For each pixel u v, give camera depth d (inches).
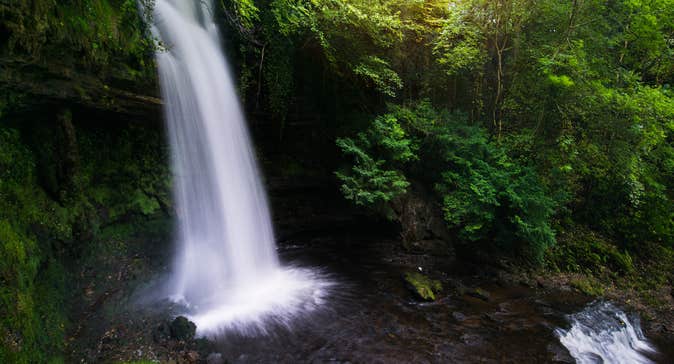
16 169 204.5
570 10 416.8
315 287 329.1
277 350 226.5
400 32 435.8
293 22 357.4
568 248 439.2
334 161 457.4
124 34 237.6
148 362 191.3
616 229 485.7
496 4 443.2
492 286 360.8
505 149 429.4
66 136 227.5
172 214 305.6
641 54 492.1
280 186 430.6
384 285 338.0
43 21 171.6
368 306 295.4
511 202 385.7
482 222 389.1
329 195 466.9
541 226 371.6
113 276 252.5
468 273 387.2
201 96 318.0
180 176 307.4
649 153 453.1
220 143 339.0
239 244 349.7
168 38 285.3
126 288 251.9
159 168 306.2
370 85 456.8
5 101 183.9
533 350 247.1
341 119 448.8
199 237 319.3
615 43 431.8
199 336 229.1
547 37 444.5
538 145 441.1
